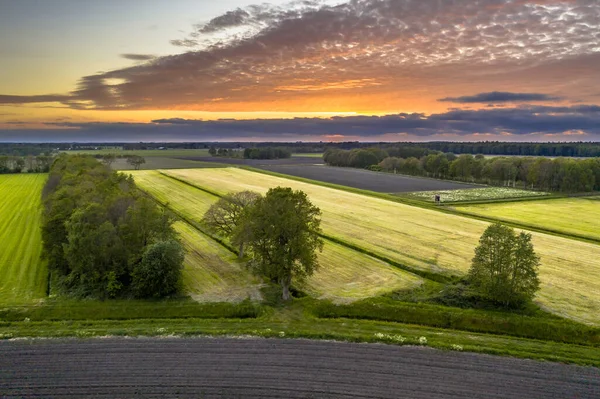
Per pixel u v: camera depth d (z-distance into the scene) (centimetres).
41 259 5334
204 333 3506
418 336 3528
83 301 4203
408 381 2839
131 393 2669
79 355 3134
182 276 4888
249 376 2877
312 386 2769
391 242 6431
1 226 7362
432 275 5016
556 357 3153
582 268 5291
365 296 4388
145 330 3544
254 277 4938
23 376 2845
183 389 2717
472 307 4169
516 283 4059
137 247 4666
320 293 4497
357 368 2992
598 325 3734
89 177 6994
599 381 2864
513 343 3450
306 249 4241
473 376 2911
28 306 4069
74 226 4472
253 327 3662
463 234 6975
